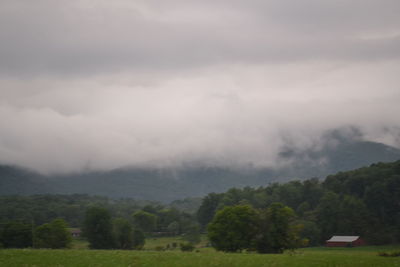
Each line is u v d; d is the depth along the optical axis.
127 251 62.84
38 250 59.28
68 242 101.25
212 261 46.94
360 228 143.25
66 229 101.75
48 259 47.69
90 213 112.75
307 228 139.12
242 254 59.19
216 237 81.25
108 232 111.44
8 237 97.19
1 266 42.41
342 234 143.50
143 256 51.91
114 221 120.19
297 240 81.31
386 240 138.62
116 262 46.03
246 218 81.06
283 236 79.62
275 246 79.06
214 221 82.88
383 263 47.53
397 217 154.38
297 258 51.81
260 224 81.19
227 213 82.00
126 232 116.25
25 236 98.00
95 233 111.00
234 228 80.38
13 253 53.12
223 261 47.12
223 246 80.38
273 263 46.31
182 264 44.66
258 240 80.19
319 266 44.69
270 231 79.44
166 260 47.88
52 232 99.62
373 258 53.47
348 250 121.81
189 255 54.06
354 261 49.00
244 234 80.62
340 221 147.00
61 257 49.72
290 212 81.19
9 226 98.19
